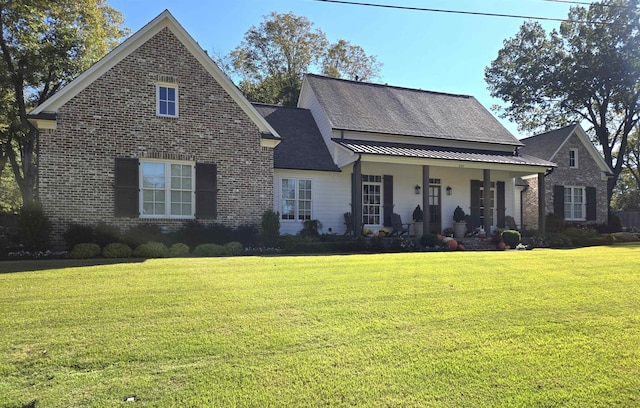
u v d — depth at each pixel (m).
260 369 3.83
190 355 4.12
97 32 22.52
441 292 6.93
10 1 18.12
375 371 3.83
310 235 15.80
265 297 6.38
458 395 3.43
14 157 24.36
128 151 13.06
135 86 13.23
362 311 5.69
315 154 18.23
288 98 35.09
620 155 31.30
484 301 6.37
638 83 28.12
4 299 6.06
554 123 34.72
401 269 9.21
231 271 8.62
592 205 25.23
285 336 4.67
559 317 5.60
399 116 20.52
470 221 20.38
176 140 13.70
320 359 4.07
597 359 4.19
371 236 17.16
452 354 4.25
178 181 13.77
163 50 13.66
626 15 27.14
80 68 21.30
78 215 12.40
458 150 20.00
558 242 18.08
